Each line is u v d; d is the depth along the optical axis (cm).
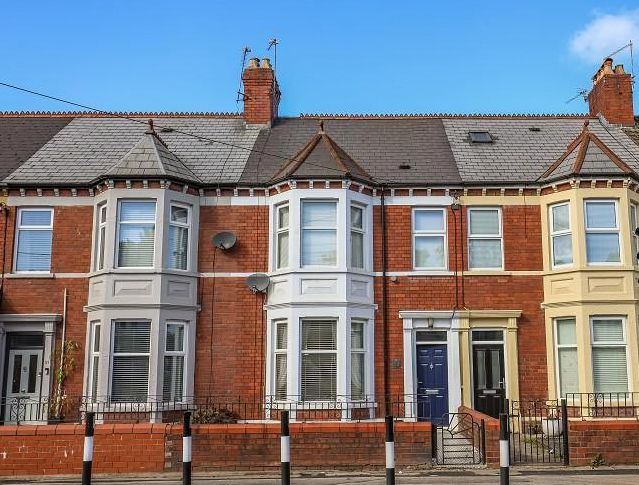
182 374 1655
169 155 1781
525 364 1692
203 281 1714
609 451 1197
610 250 1666
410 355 1688
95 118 2108
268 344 1670
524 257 1741
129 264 1653
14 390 1677
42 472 1134
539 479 1070
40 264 1730
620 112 2100
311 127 2084
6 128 2030
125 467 1143
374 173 1809
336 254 1670
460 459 1238
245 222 1748
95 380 1636
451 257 1738
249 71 2102
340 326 1625
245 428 1165
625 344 1620
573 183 1681
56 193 1747
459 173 1808
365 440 1173
